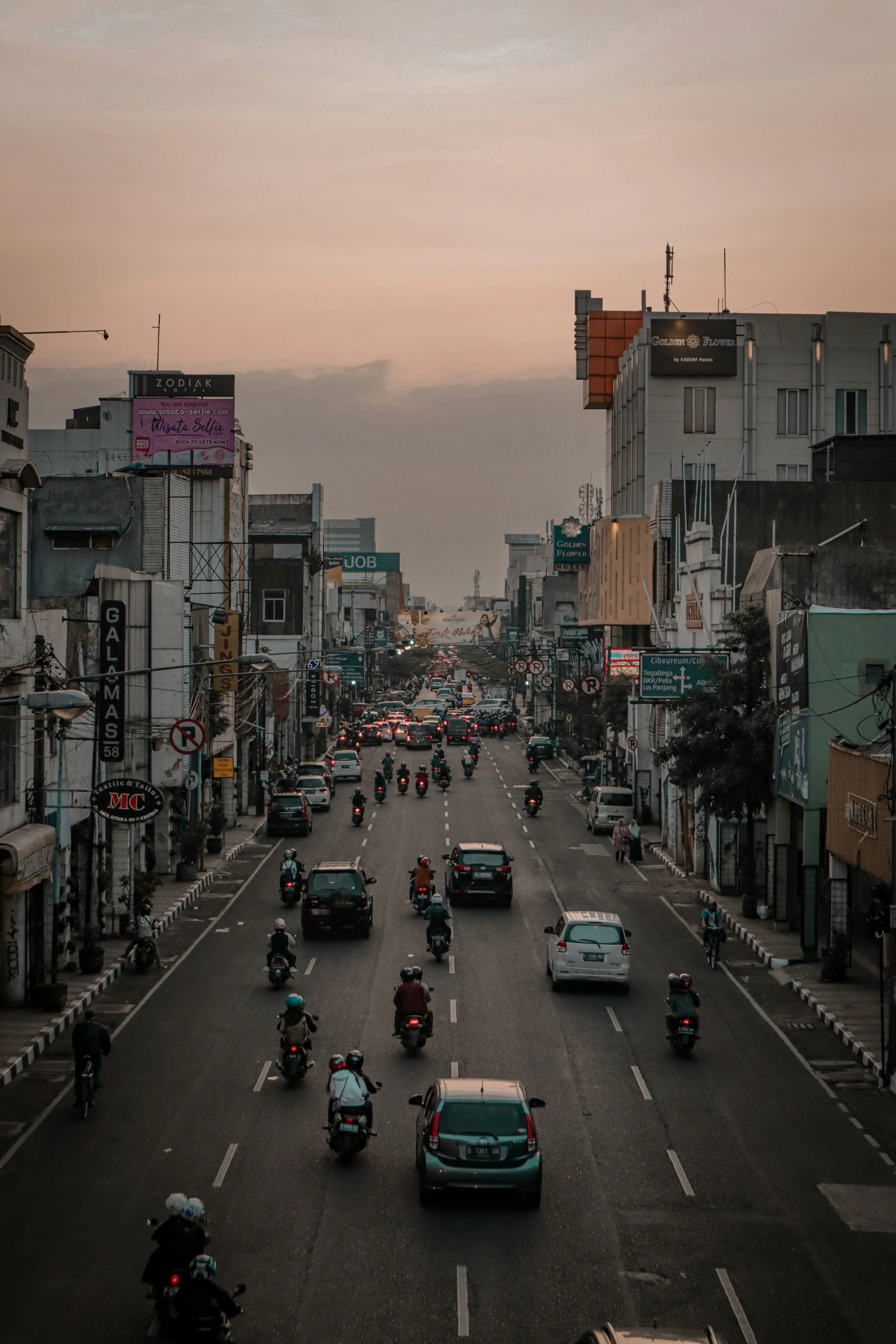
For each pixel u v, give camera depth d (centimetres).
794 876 3616
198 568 6231
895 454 5972
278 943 2933
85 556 5084
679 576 5603
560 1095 2177
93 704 3425
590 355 9319
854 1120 2081
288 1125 1997
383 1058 2358
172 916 3691
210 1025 2586
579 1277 1480
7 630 2714
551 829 5681
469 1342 1320
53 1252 1534
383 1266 1498
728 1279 1484
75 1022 2627
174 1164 1823
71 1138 1934
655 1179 1800
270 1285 1445
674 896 4178
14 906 2697
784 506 5688
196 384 6900
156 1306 1359
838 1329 1366
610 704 7069
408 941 3441
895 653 3284
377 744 10131
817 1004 2816
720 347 7888
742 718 3772
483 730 11344
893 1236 1622
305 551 8500
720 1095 2200
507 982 2981
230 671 5103
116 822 3462
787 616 3559
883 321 7988
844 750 2956
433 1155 1659
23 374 2878
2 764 2719
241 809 6125
